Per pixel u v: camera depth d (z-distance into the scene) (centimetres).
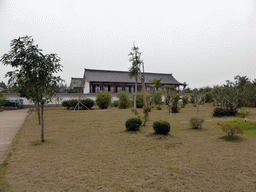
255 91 1609
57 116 1723
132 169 455
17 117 1728
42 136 739
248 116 1498
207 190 349
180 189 354
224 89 1769
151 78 4875
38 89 750
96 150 623
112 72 4641
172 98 1816
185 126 1105
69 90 3688
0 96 2694
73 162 507
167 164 487
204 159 525
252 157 538
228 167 463
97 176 415
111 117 1619
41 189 357
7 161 517
